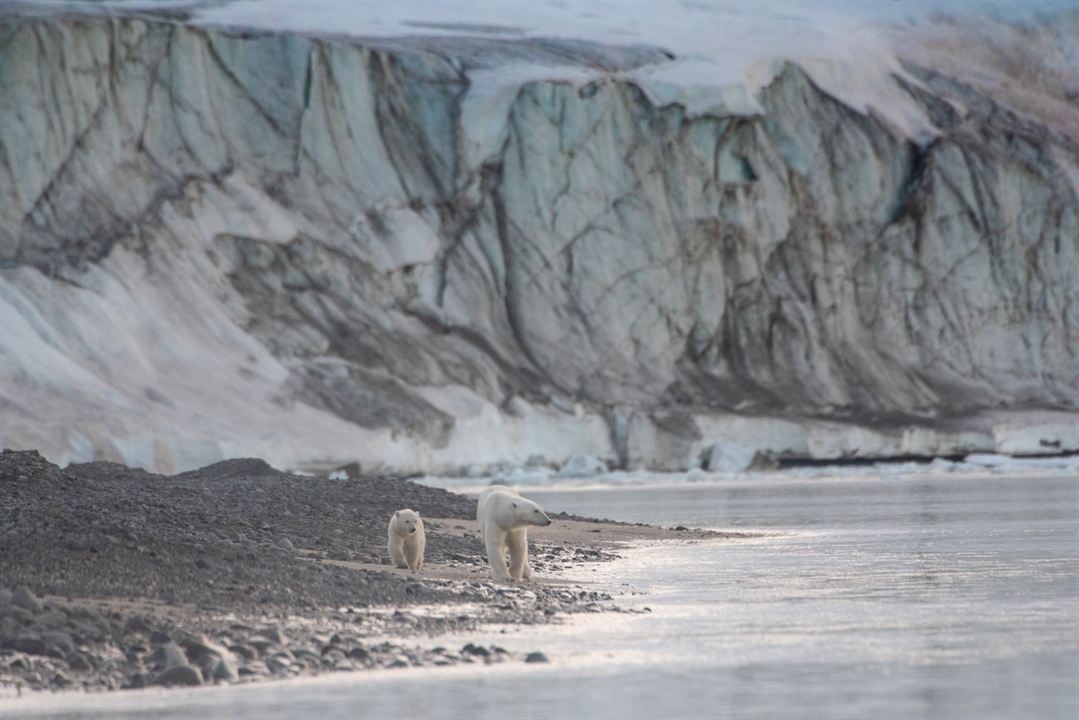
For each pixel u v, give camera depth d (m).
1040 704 28.81
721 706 29.17
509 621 43.84
